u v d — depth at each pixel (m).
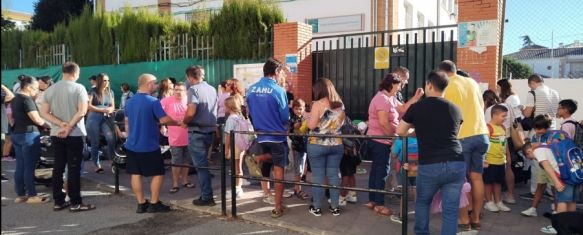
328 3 15.60
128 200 6.68
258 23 11.02
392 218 5.46
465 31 8.27
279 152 5.63
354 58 10.21
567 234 4.37
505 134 5.90
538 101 6.98
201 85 6.16
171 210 6.10
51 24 27.91
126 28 13.08
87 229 5.35
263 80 5.79
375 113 5.55
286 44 10.31
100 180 7.92
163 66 12.21
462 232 5.00
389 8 15.34
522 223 5.37
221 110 8.48
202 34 11.90
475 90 5.04
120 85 13.00
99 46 13.67
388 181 6.31
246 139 6.26
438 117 4.17
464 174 4.22
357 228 5.21
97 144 8.53
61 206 6.14
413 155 5.16
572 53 23.72
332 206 5.67
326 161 5.60
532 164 6.41
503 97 6.93
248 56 11.12
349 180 6.16
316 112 5.47
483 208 5.95
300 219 5.54
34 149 6.52
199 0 17.47
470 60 8.22
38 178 7.29
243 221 5.59
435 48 9.22
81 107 5.99
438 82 4.24
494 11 7.97
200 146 6.11
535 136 5.69
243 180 7.52
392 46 9.71
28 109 6.38
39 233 5.20
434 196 4.66
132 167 5.94
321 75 10.60
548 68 23.77
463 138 4.93
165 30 12.60
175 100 7.02
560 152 4.95
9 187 7.52
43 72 15.05
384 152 5.62
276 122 5.65
